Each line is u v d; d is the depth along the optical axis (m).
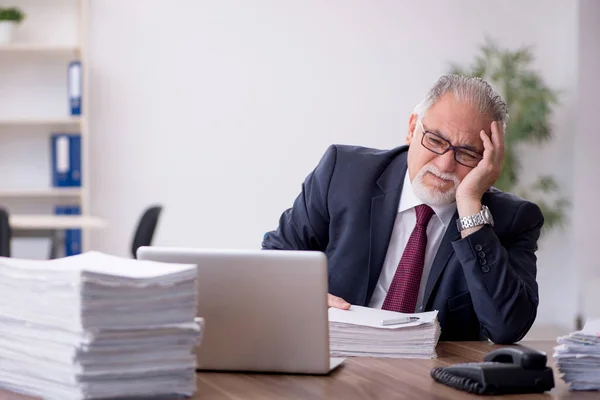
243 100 5.90
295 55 5.92
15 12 5.57
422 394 1.28
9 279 1.25
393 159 2.18
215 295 1.45
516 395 1.30
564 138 6.01
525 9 6.00
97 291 1.13
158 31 5.84
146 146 5.86
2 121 5.46
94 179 5.84
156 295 1.18
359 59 5.95
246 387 1.33
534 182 6.01
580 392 1.33
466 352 1.68
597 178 5.99
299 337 1.43
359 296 2.05
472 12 5.99
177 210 5.89
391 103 5.98
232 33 5.88
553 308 6.09
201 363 1.46
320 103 5.95
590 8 5.94
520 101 5.69
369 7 5.95
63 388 1.17
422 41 5.98
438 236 2.04
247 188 5.93
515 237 2.03
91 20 5.80
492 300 1.83
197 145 5.89
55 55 5.82
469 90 1.95
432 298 1.98
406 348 1.59
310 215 2.21
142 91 5.85
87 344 1.12
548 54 6.03
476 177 1.92
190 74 5.87
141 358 1.17
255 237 5.94
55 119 5.50
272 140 5.93
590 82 5.98
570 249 6.04
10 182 5.82
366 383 1.36
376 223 2.08
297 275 1.42
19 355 1.24
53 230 5.28
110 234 5.86
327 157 2.24
